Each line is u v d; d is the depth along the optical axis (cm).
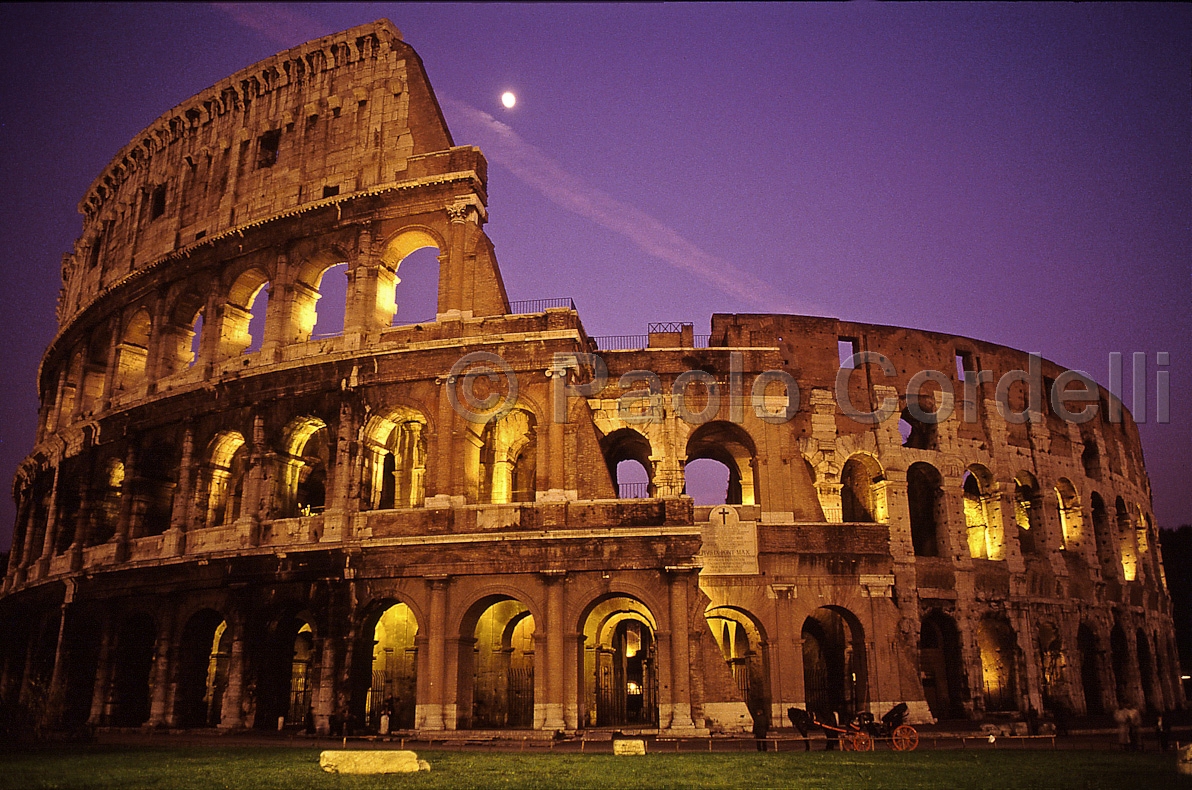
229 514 6319
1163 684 8412
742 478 6456
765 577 5769
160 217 7219
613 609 5931
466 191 5922
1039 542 7294
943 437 6894
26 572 7481
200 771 3256
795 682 5600
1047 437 7581
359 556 5378
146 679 6278
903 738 4331
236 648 5531
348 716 5147
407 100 6334
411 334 5778
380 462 5803
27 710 4706
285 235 6278
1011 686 6819
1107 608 7625
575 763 3566
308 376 5850
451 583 5253
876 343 6931
